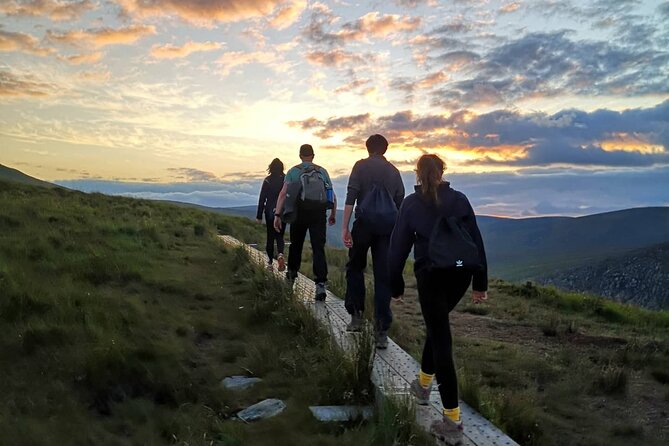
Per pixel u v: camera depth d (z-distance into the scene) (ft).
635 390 19.20
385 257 19.33
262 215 35.58
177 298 25.00
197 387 16.12
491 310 31.37
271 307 23.15
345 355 16.78
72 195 70.13
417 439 12.62
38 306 19.38
